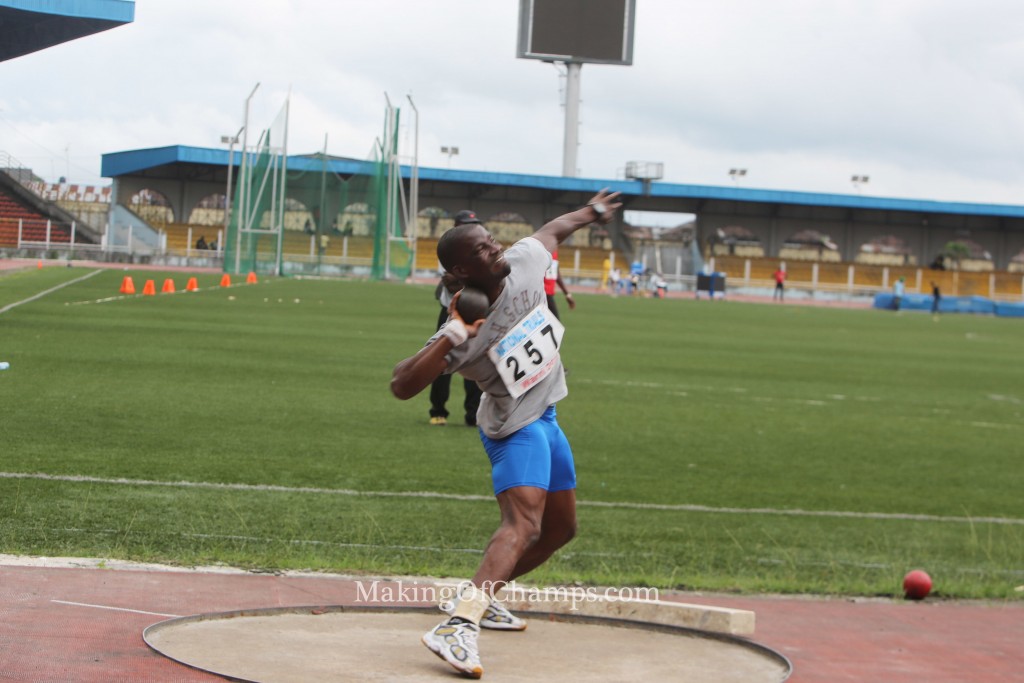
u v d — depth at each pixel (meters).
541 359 5.19
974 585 7.59
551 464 5.38
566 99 71.12
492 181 75.19
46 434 10.53
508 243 79.56
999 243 84.50
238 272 47.56
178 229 71.62
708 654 5.56
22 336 19.50
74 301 28.64
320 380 16.52
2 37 26.30
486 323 5.12
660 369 21.97
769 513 9.48
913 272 79.50
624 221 80.56
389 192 49.81
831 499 10.28
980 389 21.81
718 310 48.62
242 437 11.23
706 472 11.22
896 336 37.84
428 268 71.25
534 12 67.25
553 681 4.88
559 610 6.23
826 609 6.89
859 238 83.25
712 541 8.39
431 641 4.82
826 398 18.73
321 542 7.47
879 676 5.49
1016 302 71.12
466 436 12.24
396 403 14.62
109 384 14.38
